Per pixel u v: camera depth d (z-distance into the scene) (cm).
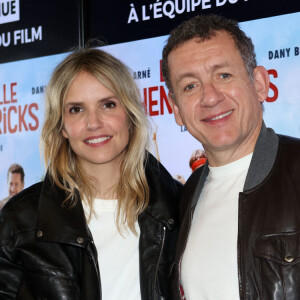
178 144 348
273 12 327
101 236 252
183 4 347
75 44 371
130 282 246
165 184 268
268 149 224
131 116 261
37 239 248
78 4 371
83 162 259
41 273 247
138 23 358
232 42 229
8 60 394
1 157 393
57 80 253
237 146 231
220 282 216
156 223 257
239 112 227
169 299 249
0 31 395
